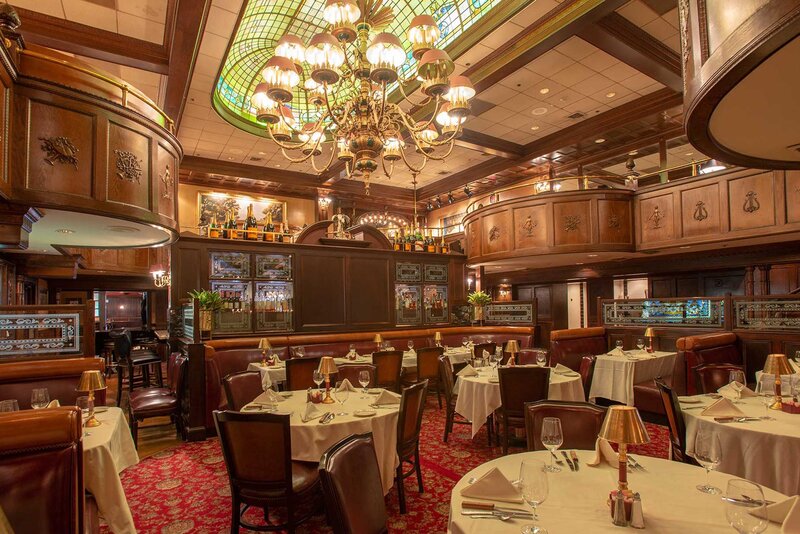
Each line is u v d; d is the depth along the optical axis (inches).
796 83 89.4
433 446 195.0
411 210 677.3
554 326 536.4
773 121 110.3
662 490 75.4
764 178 261.3
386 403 142.3
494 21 276.4
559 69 319.3
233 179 522.0
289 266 296.0
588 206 320.8
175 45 260.2
